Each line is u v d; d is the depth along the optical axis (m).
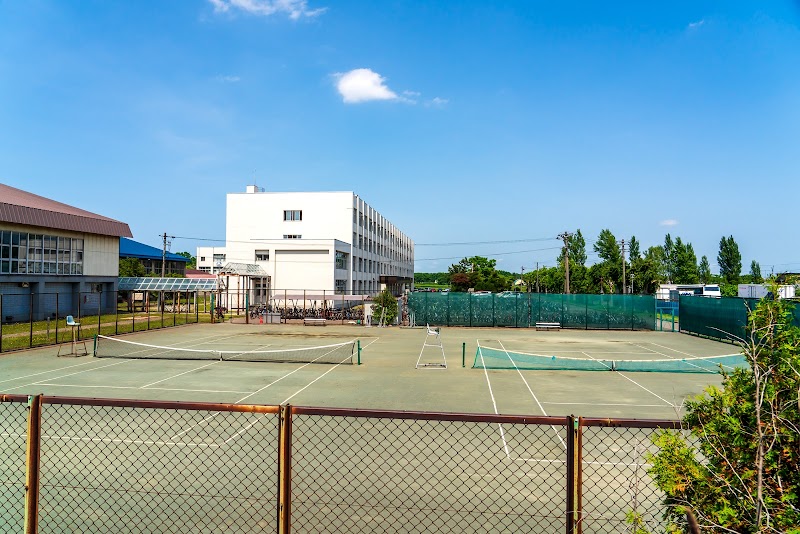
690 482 3.72
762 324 3.71
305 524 6.46
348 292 61.91
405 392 15.63
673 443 3.88
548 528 6.45
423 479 8.02
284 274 56.38
